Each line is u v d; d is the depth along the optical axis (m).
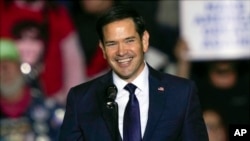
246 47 17.30
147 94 8.30
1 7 16.84
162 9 17.28
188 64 17.33
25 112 15.49
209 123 17.25
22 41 16.91
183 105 8.22
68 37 17.19
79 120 8.38
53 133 15.44
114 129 8.05
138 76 8.30
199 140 8.16
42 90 16.41
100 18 8.04
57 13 17.19
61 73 17.08
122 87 8.30
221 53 17.31
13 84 15.46
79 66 17.20
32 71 16.41
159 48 17.28
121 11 7.99
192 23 17.31
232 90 17.33
